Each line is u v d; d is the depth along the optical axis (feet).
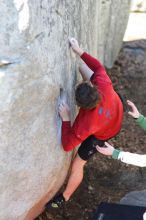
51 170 14.46
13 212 13.85
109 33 24.71
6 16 10.85
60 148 14.62
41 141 13.55
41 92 12.70
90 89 13.30
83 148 15.33
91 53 20.27
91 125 13.74
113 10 23.98
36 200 14.53
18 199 13.78
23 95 12.10
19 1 10.93
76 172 15.99
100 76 14.49
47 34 12.58
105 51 25.34
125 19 26.50
